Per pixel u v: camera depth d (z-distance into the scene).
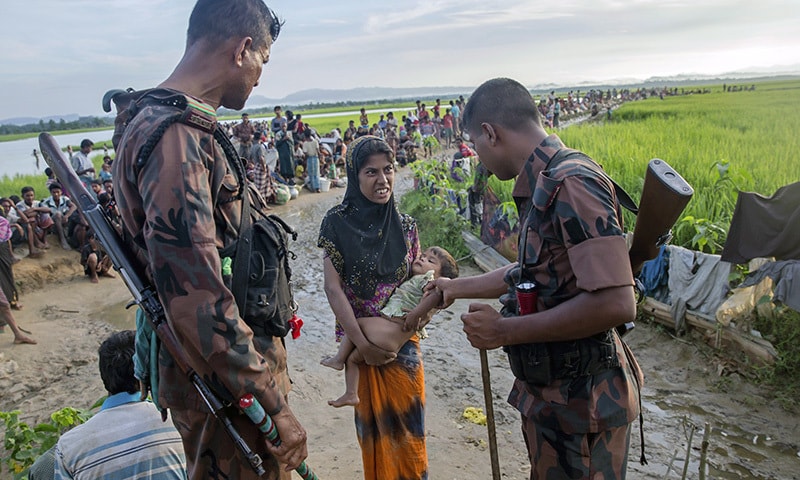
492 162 2.30
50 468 2.80
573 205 1.92
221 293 1.70
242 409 1.78
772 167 11.04
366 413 2.88
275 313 2.08
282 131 18.72
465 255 9.08
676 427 4.33
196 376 1.87
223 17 1.92
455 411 4.62
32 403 5.44
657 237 2.12
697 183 9.50
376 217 2.80
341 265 2.81
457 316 6.80
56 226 10.05
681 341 5.54
